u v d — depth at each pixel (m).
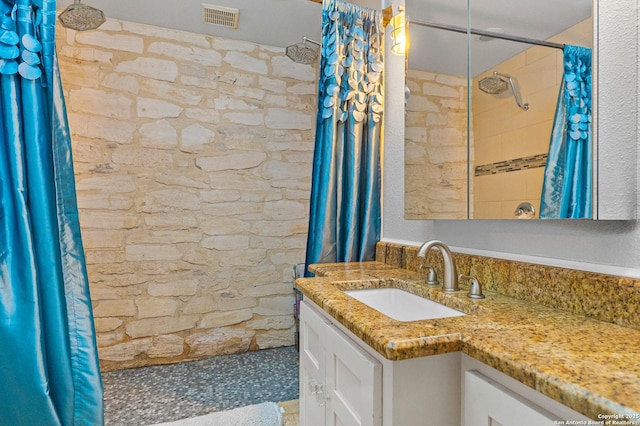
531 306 0.97
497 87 1.17
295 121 2.77
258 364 2.44
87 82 2.28
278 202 2.73
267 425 1.71
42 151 1.20
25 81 1.19
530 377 0.57
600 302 0.83
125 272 2.37
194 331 2.52
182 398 1.98
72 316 1.26
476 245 1.27
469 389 0.73
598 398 0.48
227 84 2.59
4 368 1.12
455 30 1.37
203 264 2.54
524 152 1.06
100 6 2.19
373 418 0.78
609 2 0.85
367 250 1.80
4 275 1.13
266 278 2.70
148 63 2.41
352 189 1.74
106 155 2.32
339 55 1.68
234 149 2.61
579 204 0.88
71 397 1.22
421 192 1.53
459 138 1.33
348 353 0.91
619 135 0.82
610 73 0.84
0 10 1.15
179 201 2.48
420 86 1.55
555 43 0.97
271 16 2.31
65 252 1.26
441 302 1.13
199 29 2.46
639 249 0.78
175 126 2.47
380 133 1.79
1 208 1.14
